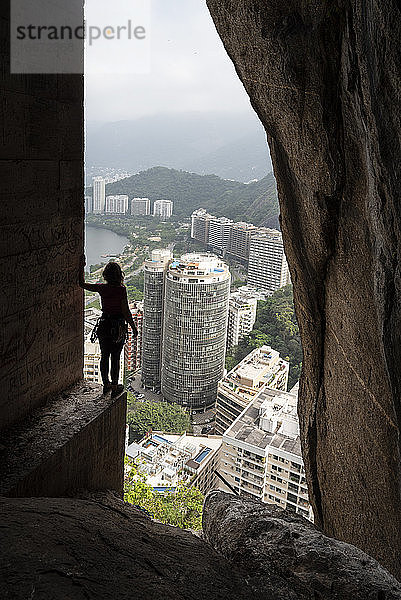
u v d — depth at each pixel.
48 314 5.29
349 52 3.59
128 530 3.30
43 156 4.96
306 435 6.80
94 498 5.08
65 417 5.18
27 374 5.05
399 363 3.24
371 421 4.28
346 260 4.62
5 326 4.64
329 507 5.92
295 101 4.56
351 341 4.70
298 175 5.05
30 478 4.21
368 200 3.73
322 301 5.66
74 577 2.33
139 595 2.31
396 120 2.84
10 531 2.74
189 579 2.63
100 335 5.46
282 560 2.97
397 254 3.08
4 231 4.50
